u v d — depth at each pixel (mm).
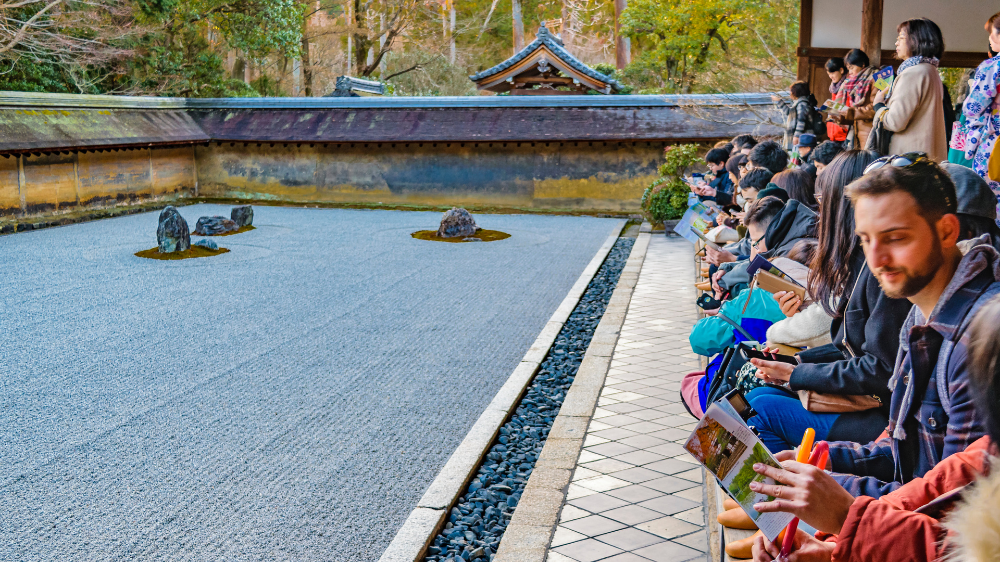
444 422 5820
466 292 10844
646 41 38219
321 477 4832
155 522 4230
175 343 8086
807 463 2168
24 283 11336
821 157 5793
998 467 1225
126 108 22328
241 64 38906
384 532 4129
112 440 5438
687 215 7270
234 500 4504
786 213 4492
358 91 26969
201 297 10430
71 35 26000
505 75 25594
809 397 2926
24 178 18531
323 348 7906
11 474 4863
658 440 4984
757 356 3357
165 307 9805
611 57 51656
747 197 5828
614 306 9281
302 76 43594
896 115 5852
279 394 6457
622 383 6258
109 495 4566
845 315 2836
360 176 23859
